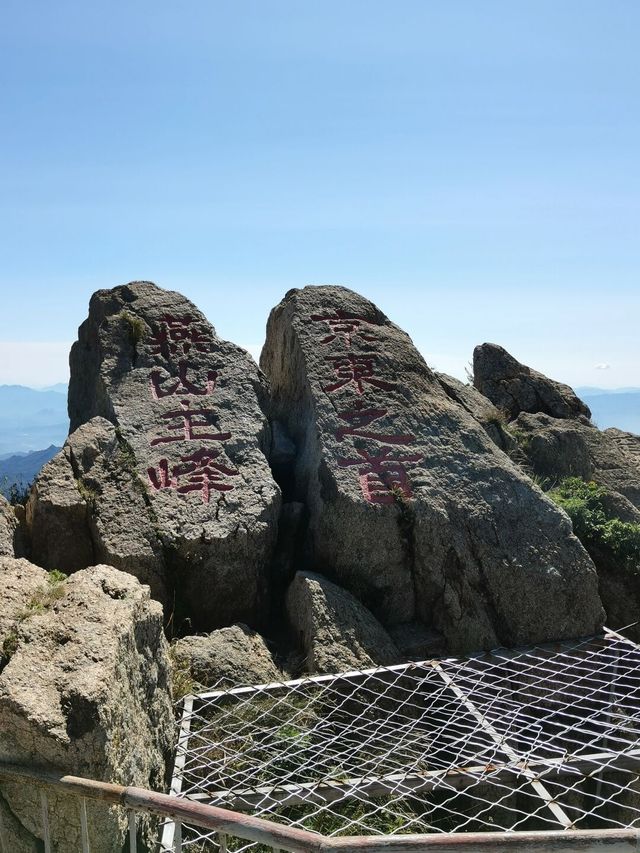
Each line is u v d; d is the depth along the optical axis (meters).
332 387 7.68
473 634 6.64
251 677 5.68
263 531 6.66
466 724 5.61
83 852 3.22
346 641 6.05
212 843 4.22
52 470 6.77
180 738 4.78
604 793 5.57
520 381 12.74
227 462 7.06
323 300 8.48
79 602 3.94
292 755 4.71
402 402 7.68
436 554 6.82
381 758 4.79
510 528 6.95
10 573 4.19
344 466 7.10
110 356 7.77
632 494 10.45
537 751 5.59
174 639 6.05
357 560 6.82
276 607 6.98
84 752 3.33
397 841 3.00
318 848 2.96
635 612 7.50
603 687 6.38
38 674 3.48
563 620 6.71
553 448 10.61
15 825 3.46
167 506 6.66
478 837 3.03
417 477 7.11
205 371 7.78
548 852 3.03
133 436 7.14
